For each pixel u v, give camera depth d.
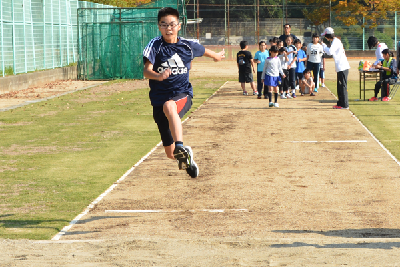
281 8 105.06
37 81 40.53
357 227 9.06
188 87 8.59
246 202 10.84
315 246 7.25
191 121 22.50
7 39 37.00
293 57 31.19
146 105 28.83
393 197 10.99
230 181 12.62
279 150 16.19
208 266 6.12
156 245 7.35
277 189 11.81
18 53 38.81
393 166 13.78
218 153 15.91
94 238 8.62
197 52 8.48
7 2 36.62
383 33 83.31
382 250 6.85
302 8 95.50
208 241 7.58
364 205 10.47
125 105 28.91
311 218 9.66
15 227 9.34
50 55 45.19
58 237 8.76
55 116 24.94
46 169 14.23
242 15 106.50
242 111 25.41
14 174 13.66
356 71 54.03
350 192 11.45
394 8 84.44
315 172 13.32
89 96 33.75
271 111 25.25
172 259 6.47
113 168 14.23
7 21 36.78
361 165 13.97
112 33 49.28
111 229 9.18
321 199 10.95
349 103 28.05
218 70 57.34
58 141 18.55
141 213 10.23
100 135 19.66
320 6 89.94
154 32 49.50
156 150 16.72
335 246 7.23
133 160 15.25
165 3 63.62
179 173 13.52
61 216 10.04
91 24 48.91
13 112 26.38
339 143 17.11
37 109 27.47
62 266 6.19
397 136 18.17
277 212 10.09
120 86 41.19
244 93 33.09
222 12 105.31
